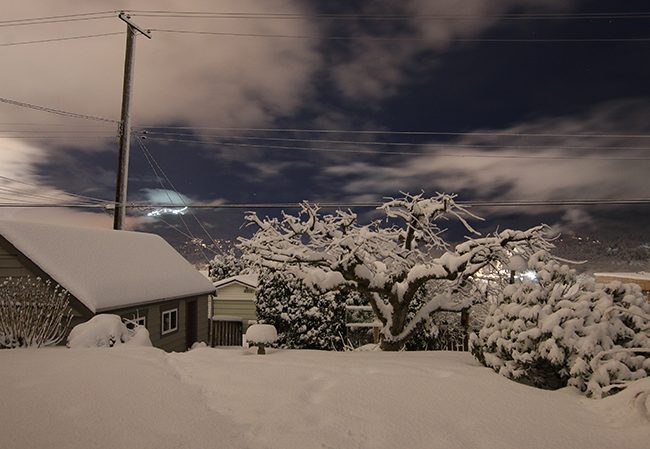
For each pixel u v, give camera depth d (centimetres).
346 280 1322
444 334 1794
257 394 580
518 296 771
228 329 2328
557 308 709
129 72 2014
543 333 678
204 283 1964
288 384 625
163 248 2014
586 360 636
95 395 530
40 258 1267
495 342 760
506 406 555
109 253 1589
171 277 1747
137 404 509
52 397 518
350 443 443
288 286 2000
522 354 688
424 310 1382
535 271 836
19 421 448
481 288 1455
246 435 454
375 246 1229
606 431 485
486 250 1234
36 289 1167
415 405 550
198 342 1852
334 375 683
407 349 1709
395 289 1328
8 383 574
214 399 562
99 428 440
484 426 492
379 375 686
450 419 509
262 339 925
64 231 1524
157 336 1557
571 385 645
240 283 2775
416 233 1370
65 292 1187
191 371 696
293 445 434
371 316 1953
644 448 443
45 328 1024
